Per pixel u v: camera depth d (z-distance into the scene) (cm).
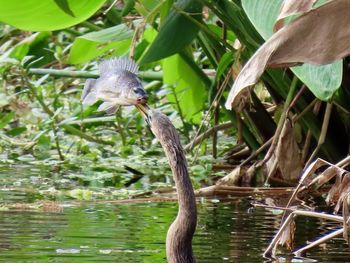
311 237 820
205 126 1405
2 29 1692
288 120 1127
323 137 1092
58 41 1733
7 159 1307
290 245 765
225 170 1255
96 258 708
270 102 1420
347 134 1182
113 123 1553
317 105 1157
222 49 1200
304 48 770
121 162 1295
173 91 1345
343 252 760
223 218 901
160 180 1157
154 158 1334
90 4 1048
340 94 1145
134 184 1117
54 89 1661
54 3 1034
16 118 1587
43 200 972
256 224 869
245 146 1309
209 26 1222
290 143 1133
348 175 768
